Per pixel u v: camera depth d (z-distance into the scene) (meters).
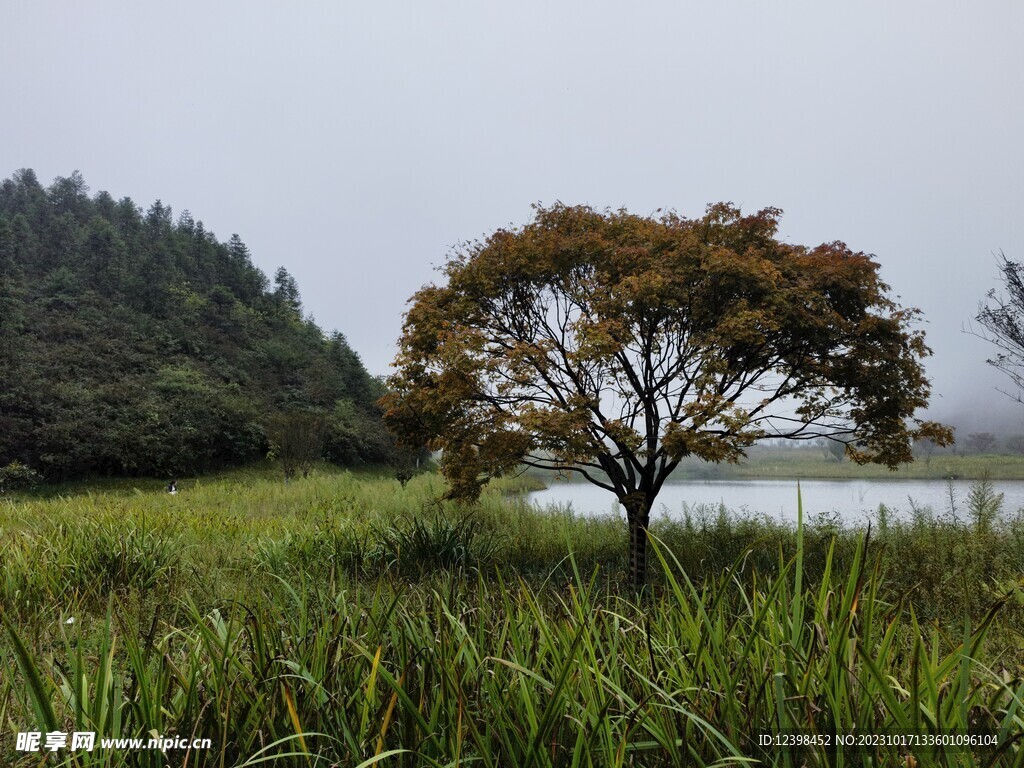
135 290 77.94
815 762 1.48
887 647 1.71
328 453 49.00
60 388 47.97
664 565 2.11
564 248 8.63
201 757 1.90
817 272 8.12
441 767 1.66
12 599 5.33
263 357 74.12
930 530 9.27
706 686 1.90
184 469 43.56
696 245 7.95
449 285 9.36
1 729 2.20
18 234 88.75
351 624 2.67
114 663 2.95
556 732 1.79
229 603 4.64
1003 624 4.07
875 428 8.36
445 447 8.89
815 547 8.24
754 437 7.67
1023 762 1.43
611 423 7.55
